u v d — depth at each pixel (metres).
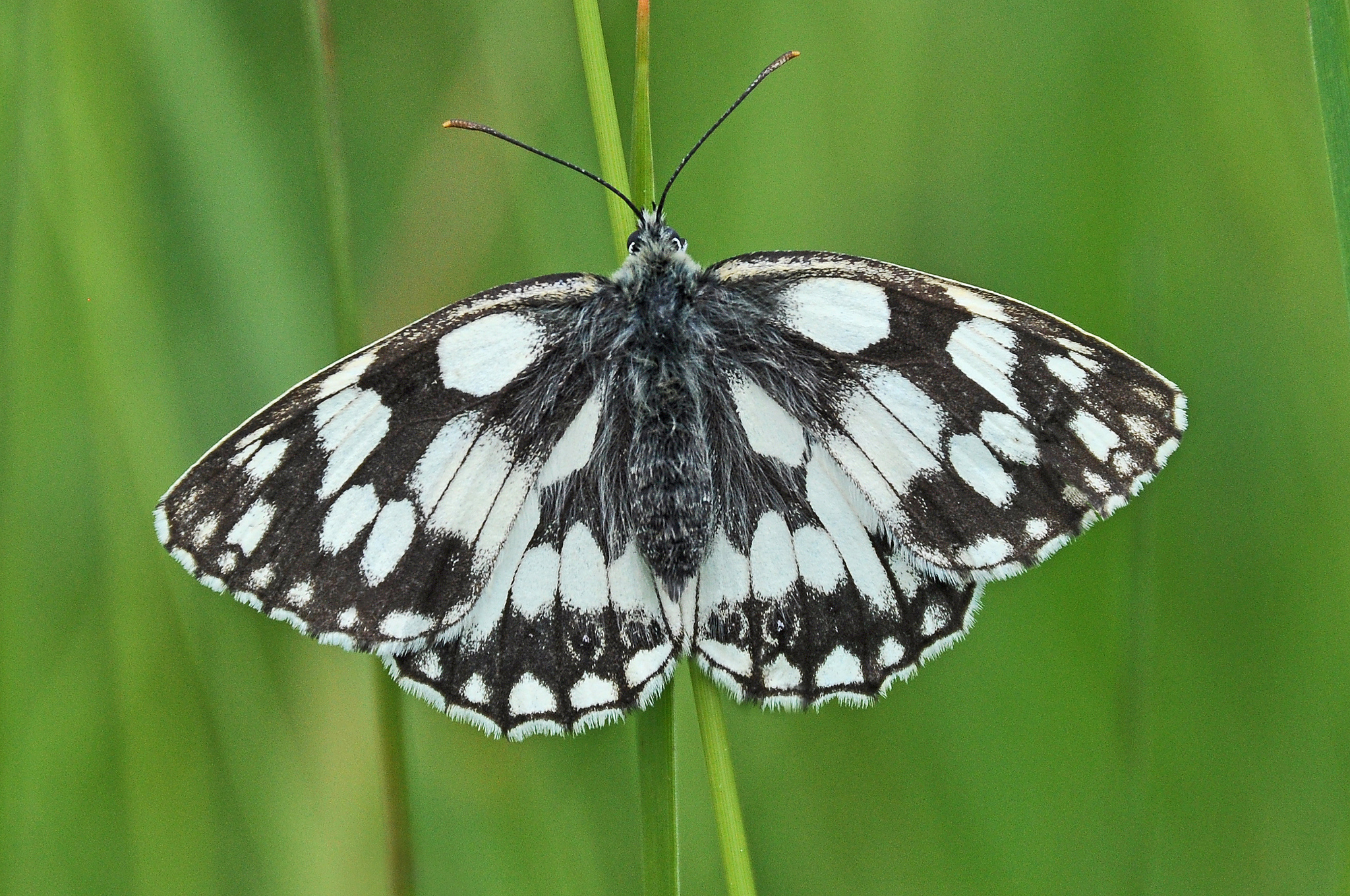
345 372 0.30
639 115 0.30
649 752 0.30
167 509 0.30
